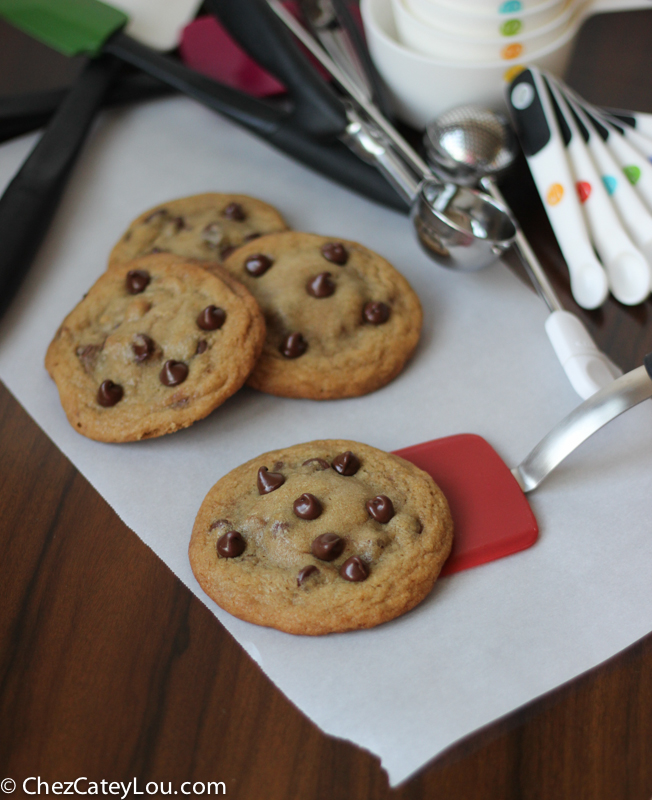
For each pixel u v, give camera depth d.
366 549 0.42
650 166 0.50
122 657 0.41
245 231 0.52
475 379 0.48
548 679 0.40
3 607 0.42
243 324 0.46
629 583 0.42
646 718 0.40
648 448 0.46
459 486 0.45
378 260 0.51
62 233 0.54
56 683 0.40
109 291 0.49
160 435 0.45
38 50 0.62
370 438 0.47
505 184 0.53
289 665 0.40
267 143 0.56
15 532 0.44
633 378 0.42
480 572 0.43
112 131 0.59
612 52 0.61
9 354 0.49
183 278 0.48
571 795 0.39
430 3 0.52
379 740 0.39
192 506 0.44
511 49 0.53
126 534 0.44
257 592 0.41
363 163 0.54
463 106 0.53
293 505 0.43
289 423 0.47
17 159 0.57
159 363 0.46
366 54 0.58
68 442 0.46
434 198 0.51
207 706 0.40
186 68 0.57
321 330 0.48
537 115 0.51
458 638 0.41
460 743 0.39
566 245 0.50
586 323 0.50
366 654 0.41
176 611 0.42
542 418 0.47
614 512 0.44
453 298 0.51
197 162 0.57
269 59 0.55
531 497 0.45
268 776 0.39
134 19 0.61
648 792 0.39
